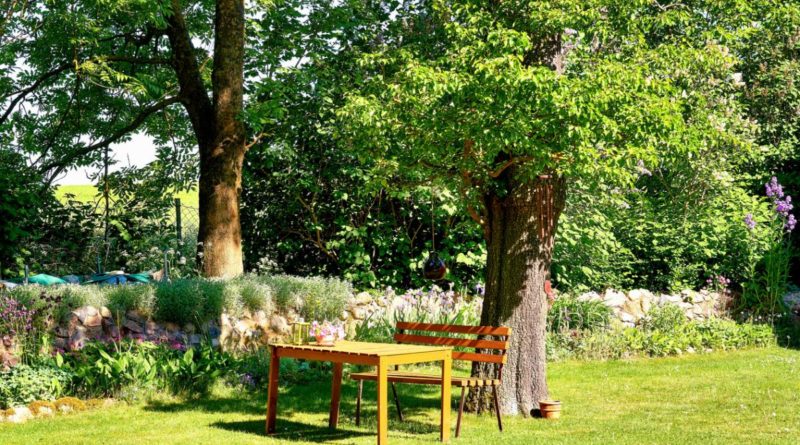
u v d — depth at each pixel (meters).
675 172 15.13
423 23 12.34
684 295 14.19
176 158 15.75
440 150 7.20
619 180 7.00
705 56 7.49
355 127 7.44
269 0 12.84
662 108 6.88
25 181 13.77
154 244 14.21
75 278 12.20
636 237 14.76
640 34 7.61
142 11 11.67
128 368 8.38
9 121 14.72
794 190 17.02
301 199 13.45
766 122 17.41
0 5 12.72
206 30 14.57
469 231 12.66
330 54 13.89
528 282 7.90
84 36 12.84
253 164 13.66
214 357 9.23
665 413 7.84
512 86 6.39
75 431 6.81
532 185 7.86
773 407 8.00
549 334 12.06
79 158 15.38
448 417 6.80
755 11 8.17
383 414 6.34
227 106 12.24
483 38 7.61
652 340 12.17
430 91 6.73
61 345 8.75
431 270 10.42
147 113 13.13
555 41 7.81
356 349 6.76
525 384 7.84
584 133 6.55
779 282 14.87
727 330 13.07
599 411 8.01
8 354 8.27
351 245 13.33
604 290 14.20
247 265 14.15
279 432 7.03
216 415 7.70
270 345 7.09
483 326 7.71
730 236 14.89
